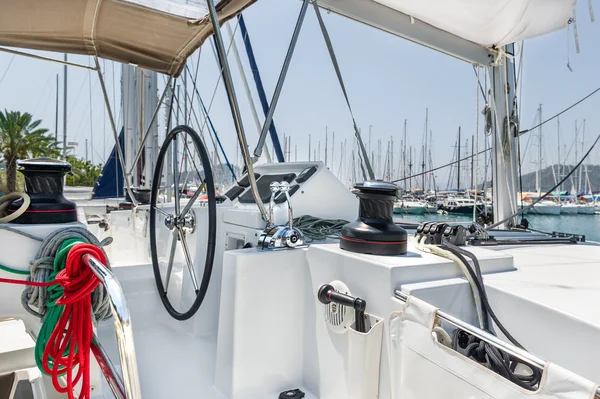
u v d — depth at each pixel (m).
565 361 0.88
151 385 1.36
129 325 0.74
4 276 1.18
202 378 1.41
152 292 2.10
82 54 2.34
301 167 2.01
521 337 0.98
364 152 2.21
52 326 0.97
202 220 1.84
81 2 1.80
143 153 4.03
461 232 1.42
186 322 1.81
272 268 1.33
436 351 0.83
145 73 3.96
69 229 1.16
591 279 1.14
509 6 2.07
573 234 2.01
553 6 2.06
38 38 2.14
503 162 2.56
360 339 1.06
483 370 0.73
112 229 3.25
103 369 0.90
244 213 1.67
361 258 1.14
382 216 1.24
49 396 1.11
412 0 2.08
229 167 4.59
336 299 1.16
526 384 0.85
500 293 1.04
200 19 2.00
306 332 1.38
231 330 1.28
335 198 1.88
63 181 1.34
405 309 0.94
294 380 1.37
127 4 1.85
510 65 2.61
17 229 1.15
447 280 1.08
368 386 1.06
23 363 1.06
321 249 1.30
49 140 16.83
